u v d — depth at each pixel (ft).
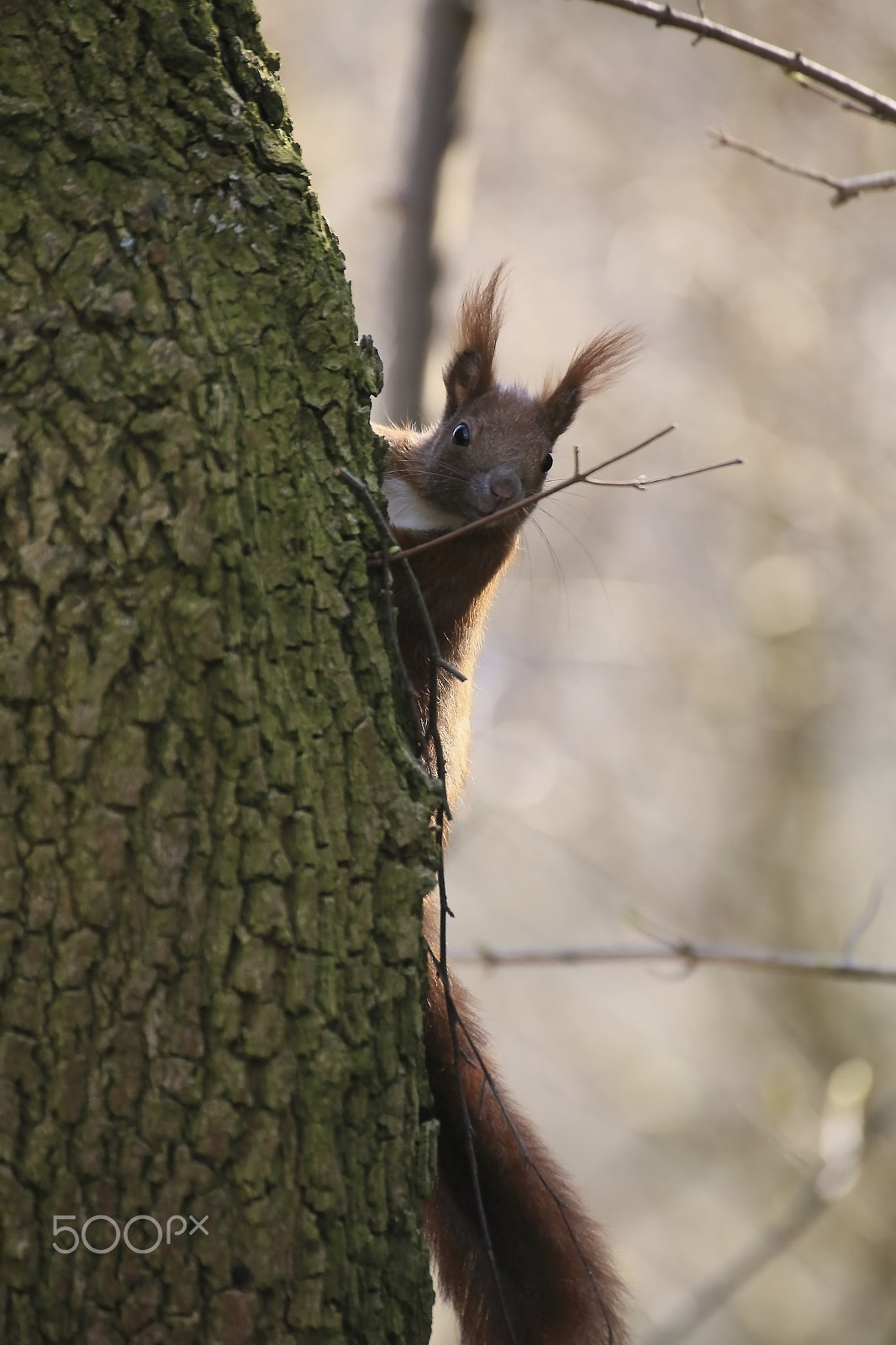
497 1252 26.48
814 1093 83.76
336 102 77.05
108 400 18.83
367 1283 19.74
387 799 20.24
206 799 19.04
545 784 83.25
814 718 87.51
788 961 36.42
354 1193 19.70
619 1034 100.58
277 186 20.33
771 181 79.92
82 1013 18.44
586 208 83.87
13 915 18.37
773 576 82.48
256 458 19.67
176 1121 18.66
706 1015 97.91
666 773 96.53
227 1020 18.93
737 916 90.12
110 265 19.04
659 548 88.17
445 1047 26.68
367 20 77.41
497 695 86.22
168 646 18.93
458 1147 26.63
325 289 20.56
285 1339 18.95
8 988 18.33
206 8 19.93
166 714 18.86
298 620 19.83
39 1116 18.30
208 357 19.35
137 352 19.01
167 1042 18.69
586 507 85.46
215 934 18.97
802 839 89.20
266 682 19.47
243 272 19.84
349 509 20.62
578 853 92.53
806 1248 78.79
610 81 82.28
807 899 88.84
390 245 62.18
